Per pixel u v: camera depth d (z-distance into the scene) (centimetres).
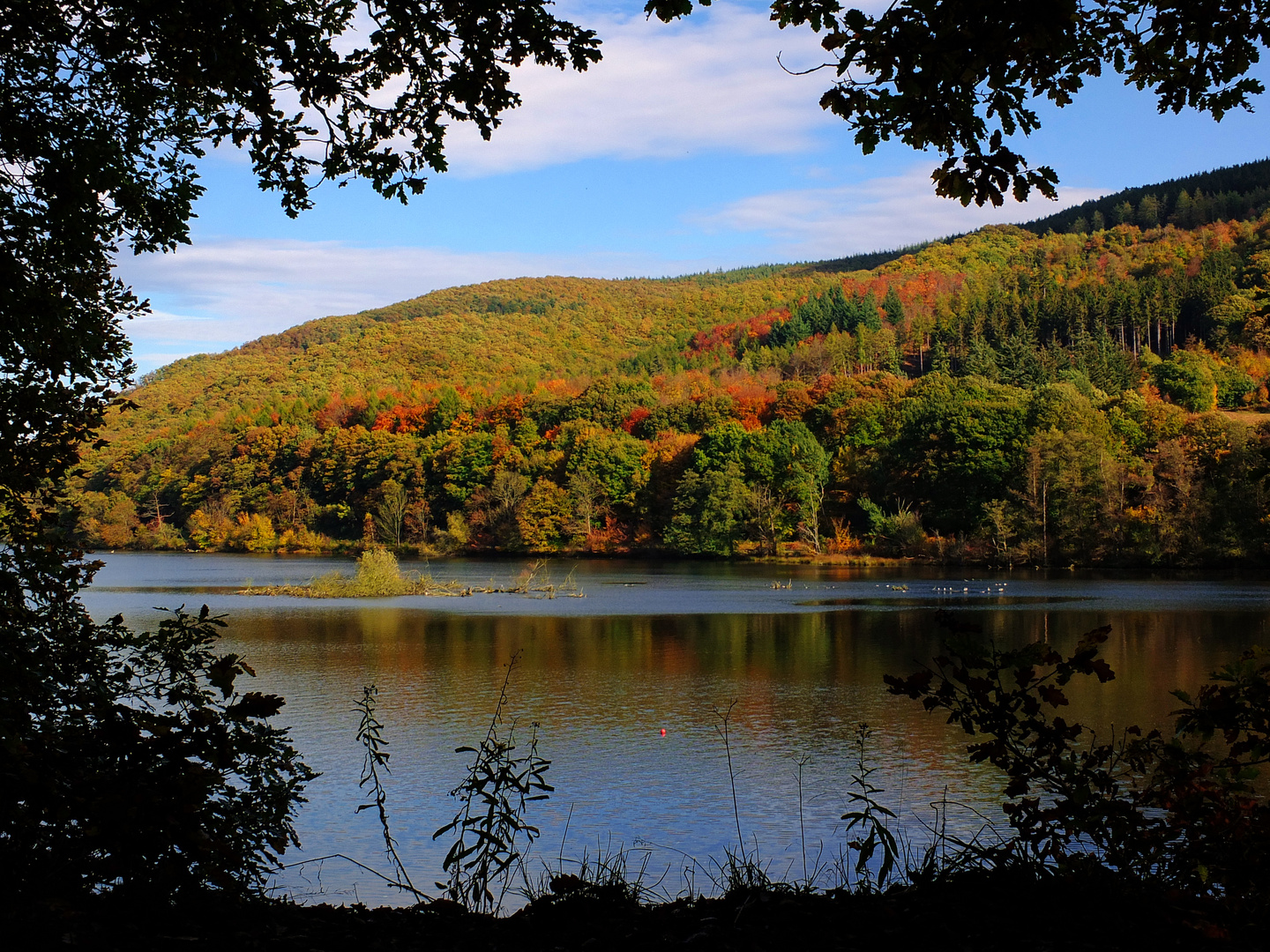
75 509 690
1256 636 3194
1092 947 415
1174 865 476
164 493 11719
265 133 629
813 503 8000
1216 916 441
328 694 2391
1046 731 487
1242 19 489
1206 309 12531
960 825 1336
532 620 4041
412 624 3894
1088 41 490
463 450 10406
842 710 2172
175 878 454
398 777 1645
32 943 374
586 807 1480
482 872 576
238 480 11325
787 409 9744
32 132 648
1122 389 10412
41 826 453
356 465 11000
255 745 546
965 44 441
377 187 647
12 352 655
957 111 461
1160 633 3278
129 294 722
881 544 7569
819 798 1505
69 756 474
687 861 1216
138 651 645
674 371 16125
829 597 4953
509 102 624
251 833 557
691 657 2961
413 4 590
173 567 8050
